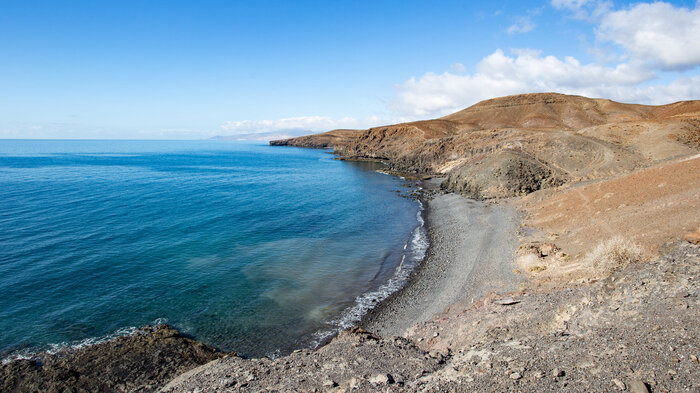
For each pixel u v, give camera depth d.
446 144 100.12
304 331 21.12
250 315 22.72
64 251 31.81
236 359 16.91
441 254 32.59
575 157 61.25
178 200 55.59
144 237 36.69
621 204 29.67
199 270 29.16
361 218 47.12
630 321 11.25
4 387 15.34
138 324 21.25
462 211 47.28
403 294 25.45
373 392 10.73
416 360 13.45
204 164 125.31
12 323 20.70
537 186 54.81
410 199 60.62
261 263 31.00
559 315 14.07
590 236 25.91
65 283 25.91
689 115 78.94
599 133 73.69
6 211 44.69
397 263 31.25
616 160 55.00
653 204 26.53
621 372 8.84
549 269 23.08
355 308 23.73
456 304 21.84
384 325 21.42
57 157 143.25
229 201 56.19
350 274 29.09
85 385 15.59
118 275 27.66
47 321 21.06
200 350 18.59
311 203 56.59
